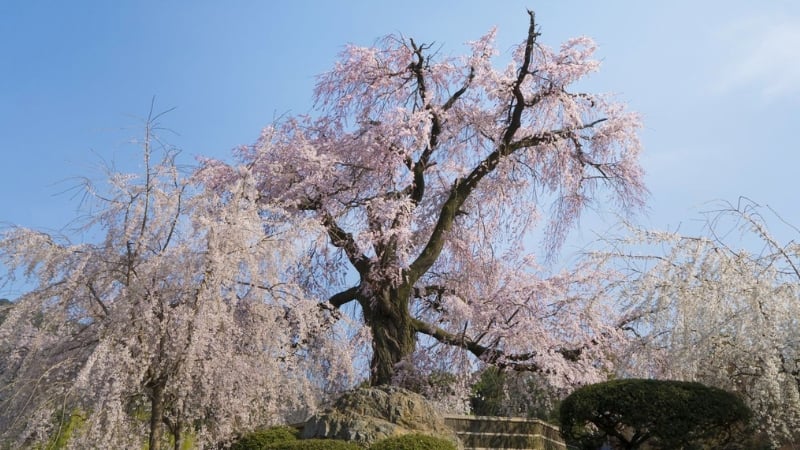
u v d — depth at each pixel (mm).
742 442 9875
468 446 11117
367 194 15516
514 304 14734
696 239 10844
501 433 11453
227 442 9680
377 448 8633
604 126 16422
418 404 9789
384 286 14352
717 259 10453
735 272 10258
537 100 15789
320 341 11172
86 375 7879
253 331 9773
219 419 9328
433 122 15516
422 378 14070
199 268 9086
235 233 9438
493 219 17062
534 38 14945
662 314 10688
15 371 9000
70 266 9109
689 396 9477
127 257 9258
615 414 9766
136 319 8688
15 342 9023
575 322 14289
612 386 9906
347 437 9211
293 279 11930
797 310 9656
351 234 14812
